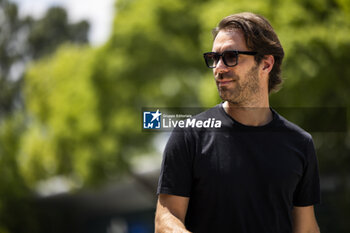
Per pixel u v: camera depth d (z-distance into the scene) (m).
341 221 37.78
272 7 32.97
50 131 55.12
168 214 6.14
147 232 67.38
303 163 6.46
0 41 113.69
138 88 49.94
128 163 51.06
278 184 6.21
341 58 31.55
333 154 36.66
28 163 61.00
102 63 50.75
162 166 6.28
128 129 50.34
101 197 67.25
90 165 51.06
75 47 57.03
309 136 6.56
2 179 64.06
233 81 6.23
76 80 53.44
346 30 31.19
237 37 6.23
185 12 49.00
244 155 6.20
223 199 6.14
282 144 6.35
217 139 6.24
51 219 69.56
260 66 6.33
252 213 6.16
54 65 56.12
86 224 75.56
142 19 48.91
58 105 53.53
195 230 6.25
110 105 51.09
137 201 66.12
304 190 6.64
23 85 109.62
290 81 30.75
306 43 31.28
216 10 35.06
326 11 32.03
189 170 6.23
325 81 31.64
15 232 65.00
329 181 38.59
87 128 51.09
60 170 54.91
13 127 65.62
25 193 65.38
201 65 48.88
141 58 49.19
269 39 6.35
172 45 48.88
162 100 50.00
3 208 64.00
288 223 6.38
